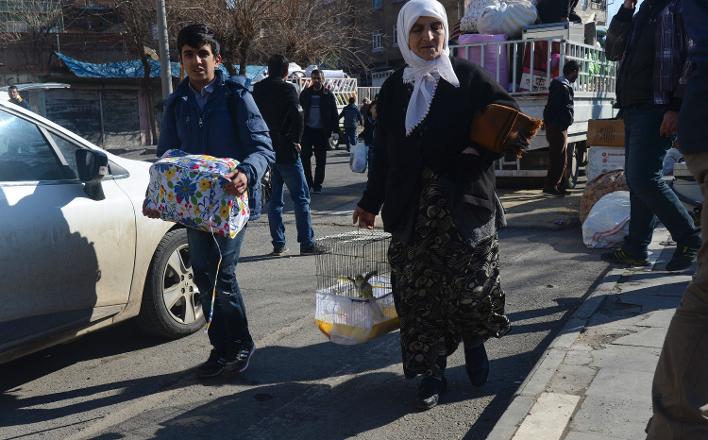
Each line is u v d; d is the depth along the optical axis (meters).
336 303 4.11
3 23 29.34
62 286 4.12
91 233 4.28
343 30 31.34
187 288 5.07
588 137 9.01
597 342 4.16
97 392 4.18
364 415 3.73
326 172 16.11
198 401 4.00
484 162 3.38
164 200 3.88
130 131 31.33
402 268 3.53
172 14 24.86
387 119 3.52
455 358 4.48
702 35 2.51
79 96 29.94
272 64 7.28
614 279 5.54
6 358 3.94
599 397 3.42
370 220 3.77
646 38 5.19
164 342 5.01
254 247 8.06
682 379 2.36
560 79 10.22
